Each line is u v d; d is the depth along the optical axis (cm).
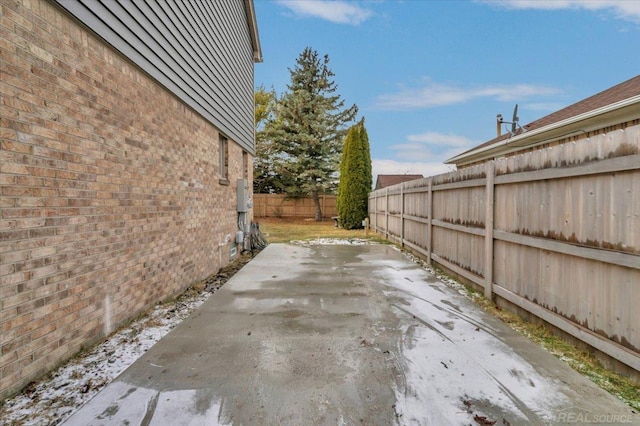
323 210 1944
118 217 310
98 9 278
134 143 338
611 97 640
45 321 224
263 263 608
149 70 362
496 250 386
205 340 276
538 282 312
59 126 239
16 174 205
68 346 245
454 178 502
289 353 251
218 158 607
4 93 198
